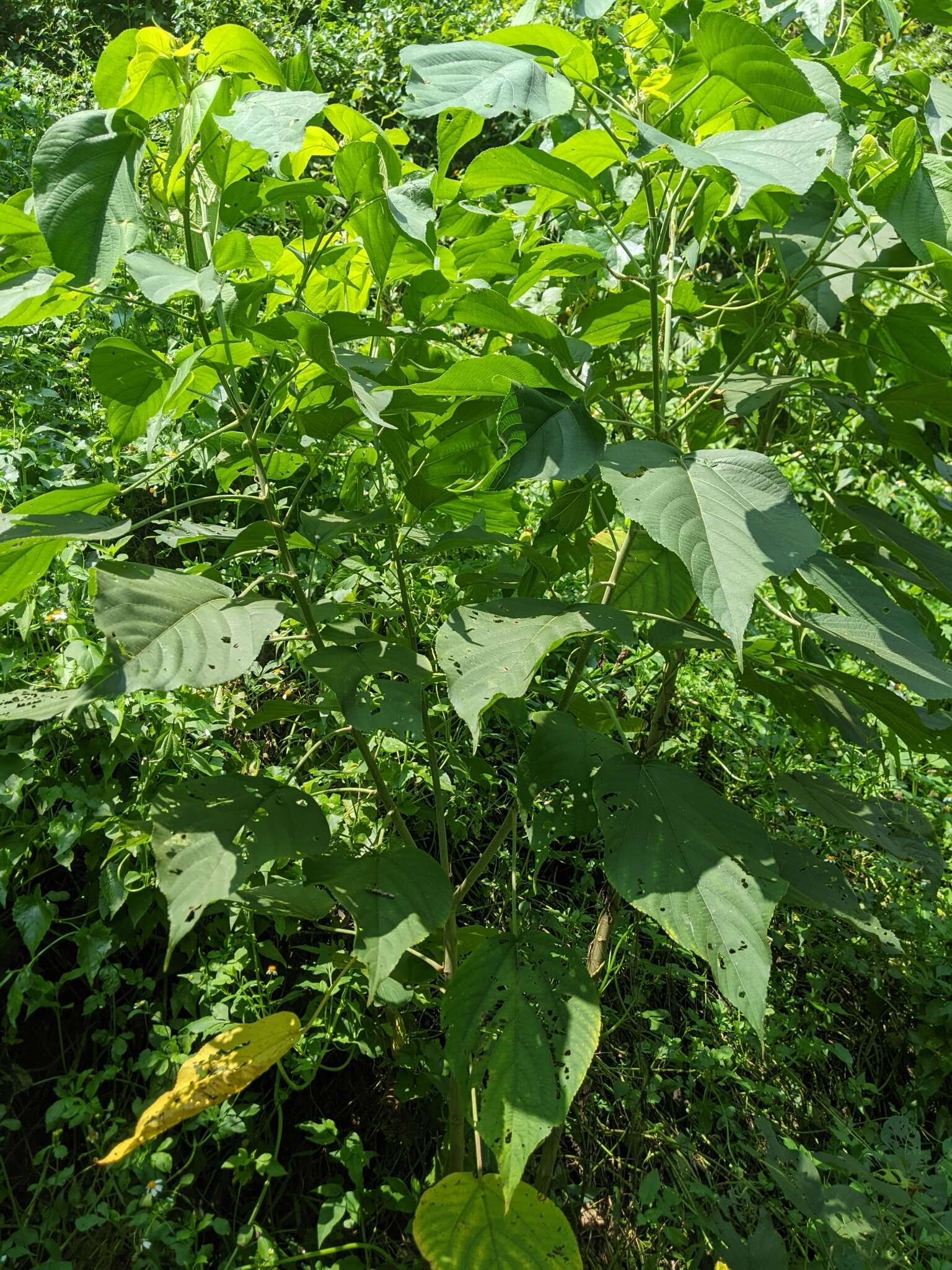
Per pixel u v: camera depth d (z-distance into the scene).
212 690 2.11
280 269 1.49
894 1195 1.83
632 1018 2.25
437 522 1.86
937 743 1.56
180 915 1.16
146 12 6.72
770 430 2.19
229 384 1.33
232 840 1.24
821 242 1.58
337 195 1.39
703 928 1.25
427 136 5.27
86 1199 1.64
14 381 2.84
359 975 1.89
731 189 1.57
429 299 1.49
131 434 1.46
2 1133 1.80
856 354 1.91
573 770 1.46
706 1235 1.88
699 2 1.59
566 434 1.35
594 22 1.90
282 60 5.36
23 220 1.19
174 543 1.55
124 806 1.93
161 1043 1.79
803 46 1.70
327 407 1.40
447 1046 1.32
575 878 2.42
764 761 2.77
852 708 1.75
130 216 1.12
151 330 2.98
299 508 2.47
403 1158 1.98
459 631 1.35
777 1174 1.81
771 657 1.53
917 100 1.53
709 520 1.19
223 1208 1.81
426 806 2.29
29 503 1.25
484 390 1.41
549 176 1.44
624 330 1.76
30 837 1.83
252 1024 1.42
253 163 1.32
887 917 2.53
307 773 2.23
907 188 1.40
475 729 1.20
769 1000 2.40
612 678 2.76
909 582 1.83
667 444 1.38
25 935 1.75
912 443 2.00
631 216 1.74
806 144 1.13
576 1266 1.44
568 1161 2.06
